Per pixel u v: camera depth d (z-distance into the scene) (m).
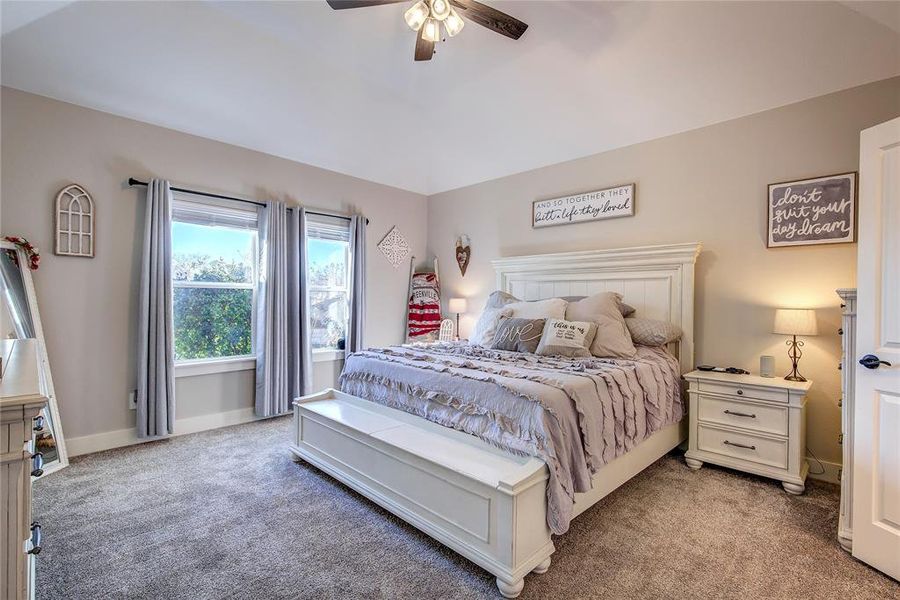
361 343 4.58
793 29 2.43
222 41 2.91
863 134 1.87
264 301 3.82
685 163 3.33
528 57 3.07
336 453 2.55
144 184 3.23
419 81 3.50
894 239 1.76
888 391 1.76
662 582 1.70
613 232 3.75
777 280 2.92
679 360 3.22
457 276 5.08
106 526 2.08
